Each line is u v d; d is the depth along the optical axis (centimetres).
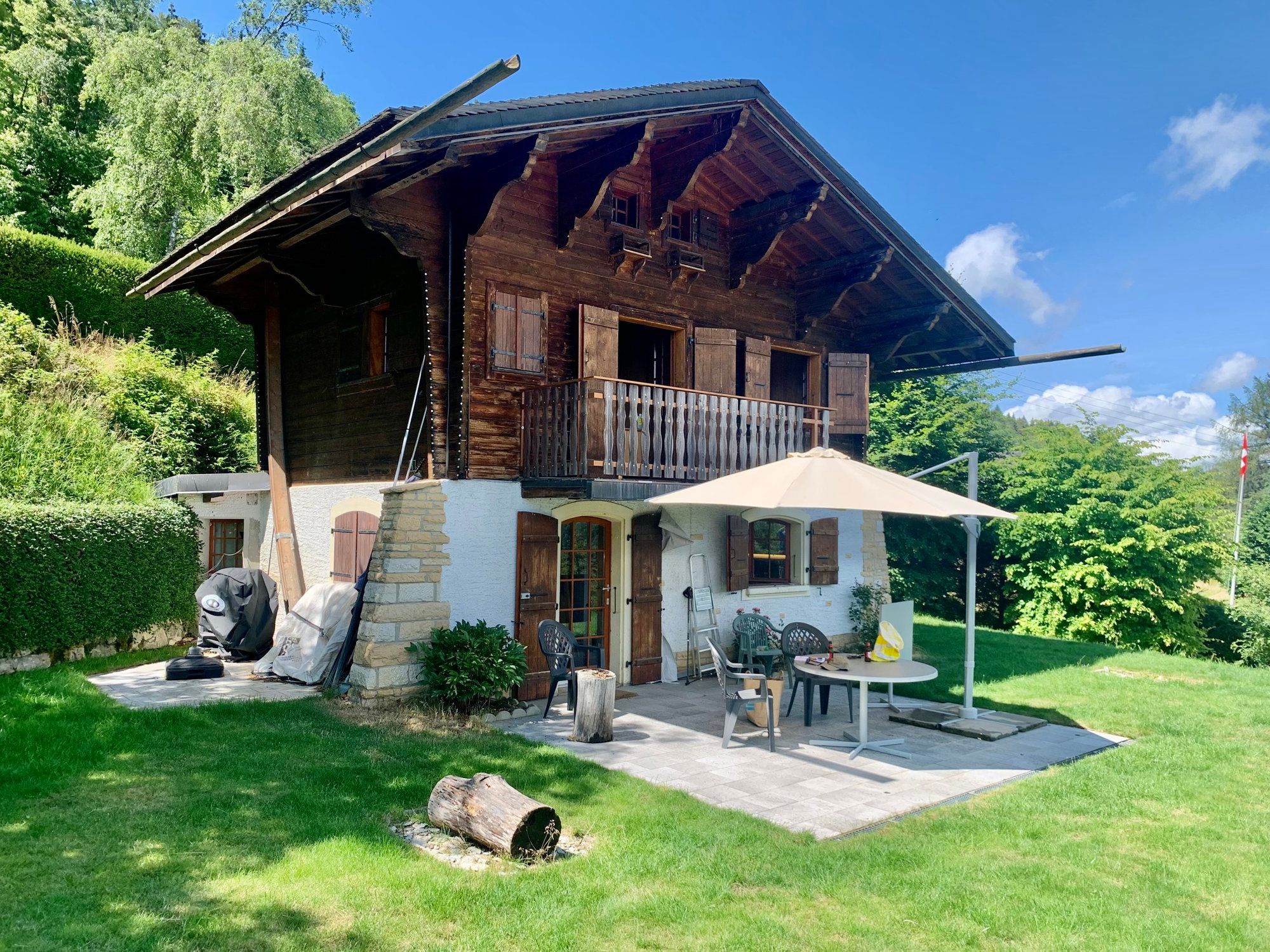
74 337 1702
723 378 1167
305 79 2494
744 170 1150
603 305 1058
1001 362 1392
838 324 1398
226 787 554
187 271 1048
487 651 816
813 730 825
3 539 850
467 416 915
